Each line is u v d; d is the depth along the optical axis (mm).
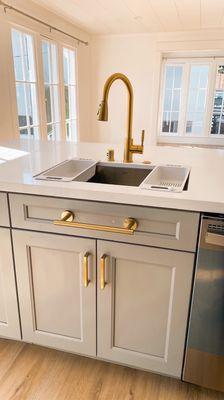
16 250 1204
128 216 1020
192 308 1047
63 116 3943
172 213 965
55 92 3781
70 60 4164
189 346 1101
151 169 1446
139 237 1031
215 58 4758
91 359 1404
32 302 1271
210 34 4094
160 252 1024
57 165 1377
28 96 3199
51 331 1303
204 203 919
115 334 1208
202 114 5145
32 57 3166
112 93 4746
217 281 984
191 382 1167
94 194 1022
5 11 2604
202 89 5016
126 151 1493
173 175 1403
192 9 3170
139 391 1242
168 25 3848
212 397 1221
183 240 982
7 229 1182
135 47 4434
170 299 1078
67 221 1084
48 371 1335
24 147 1825
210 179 1175
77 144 1978
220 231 930
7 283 1270
